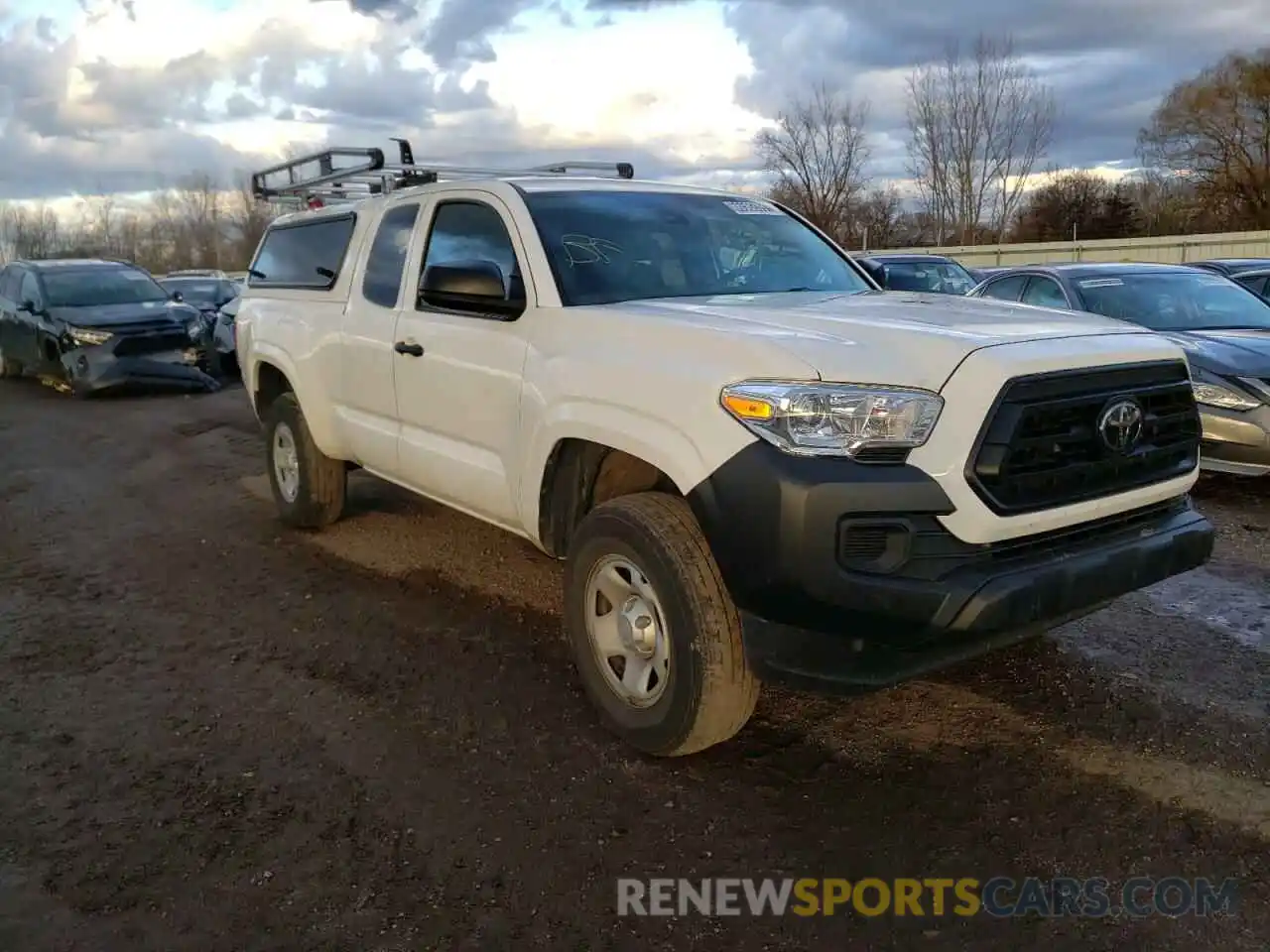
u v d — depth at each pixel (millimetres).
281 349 6121
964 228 41062
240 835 3223
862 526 2980
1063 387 3162
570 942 2717
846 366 3092
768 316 3604
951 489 3008
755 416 3090
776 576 3037
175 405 13289
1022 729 3768
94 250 59938
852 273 4992
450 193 4855
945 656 3137
